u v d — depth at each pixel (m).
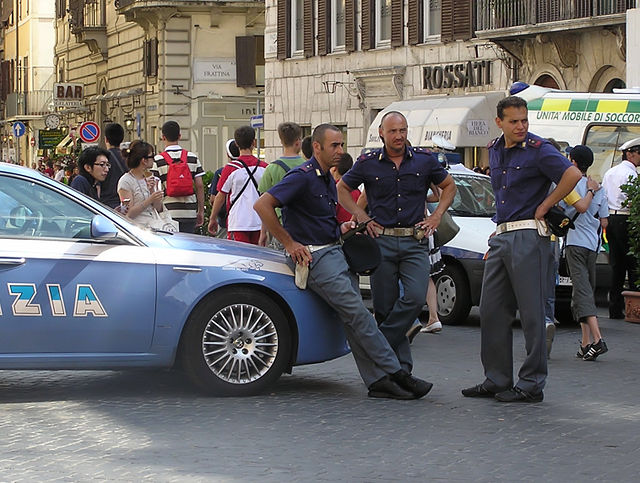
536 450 10.02
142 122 64.56
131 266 11.93
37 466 9.34
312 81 49.81
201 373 12.15
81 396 12.30
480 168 36.72
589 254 15.48
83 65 77.25
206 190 27.39
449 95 41.31
